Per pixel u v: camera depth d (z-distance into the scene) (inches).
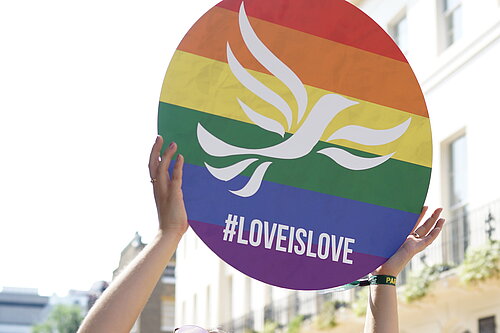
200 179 94.8
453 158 585.6
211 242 93.9
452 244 560.4
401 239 101.6
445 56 593.0
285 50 102.0
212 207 94.7
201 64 98.0
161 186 84.9
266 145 98.5
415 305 573.3
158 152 87.1
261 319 848.9
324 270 97.7
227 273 998.4
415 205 103.3
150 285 77.2
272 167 98.3
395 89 106.0
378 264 100.0
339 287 97.7
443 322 563.2
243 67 99.6
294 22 102.9
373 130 103.7
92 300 89.3
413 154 105.1
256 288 885.2
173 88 96.5
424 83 624.7
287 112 100.1
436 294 551.8
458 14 591.5
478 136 546.0
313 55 103.3
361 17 105.7
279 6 102.1
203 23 99.1
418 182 104.4
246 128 98.1
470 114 557.9
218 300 994.7
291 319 768.9
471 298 531.2
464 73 568.1
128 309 74.5
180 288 1171.3
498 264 486.0
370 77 105.1
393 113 105.2
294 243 97.3
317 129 101.5
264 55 100.7
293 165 99.1
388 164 103.8
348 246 99.5
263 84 99.9
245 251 95.0
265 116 99.0
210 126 96.5
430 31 621.9
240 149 97.3
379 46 106.1
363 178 102.0
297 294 759.7
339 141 102.2
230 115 97.8
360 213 101.0
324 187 100.0
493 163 526.3
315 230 98.6
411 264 596.4
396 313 96.2
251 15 101.2
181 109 96.2
